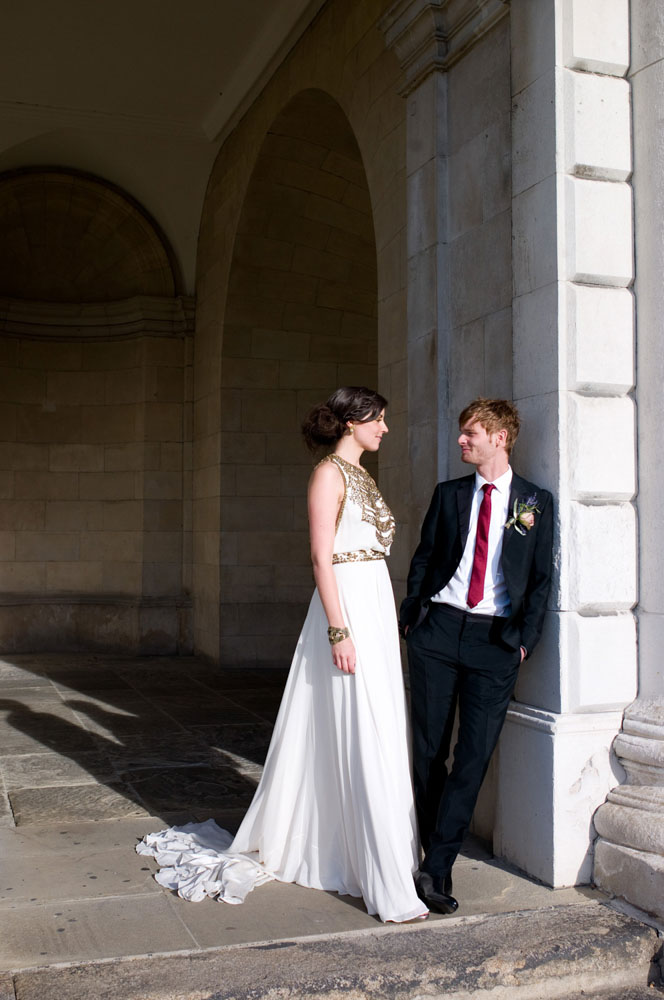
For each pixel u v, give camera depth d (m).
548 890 3.37
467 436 3.44
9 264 10.02
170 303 10.04
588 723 3.45
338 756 3.30
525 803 3.54
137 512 10.08
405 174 5.17
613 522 3.55
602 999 2.84
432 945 2.91
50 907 3.22
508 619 3.34
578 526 3.49
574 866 3.41
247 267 8.76
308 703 3.45
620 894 3.28
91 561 10.26
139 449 10.09
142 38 7.55
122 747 5.69
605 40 3.60
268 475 9.15
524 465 3.67
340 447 3.42
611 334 3.57
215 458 9.21
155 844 3.84
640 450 3.60
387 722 3.24
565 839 3.39
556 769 3.39
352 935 2.98
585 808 3.43
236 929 3.03
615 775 3.48
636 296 3.62
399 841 3.16
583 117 3.56
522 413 3.70
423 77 4.61
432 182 4.53
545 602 3.39
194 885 3.34
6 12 7.18
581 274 3.53
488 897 3.31
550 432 3.52
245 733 6.12
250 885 3.37
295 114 7.35
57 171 9.59
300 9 6.76
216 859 3.58
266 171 8.05
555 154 3.52
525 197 3.70
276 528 9.16
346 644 3.21
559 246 3.50
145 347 10.02
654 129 3.54
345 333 9.28
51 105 8.58
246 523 9.09
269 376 9.12
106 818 4.28
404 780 3.26
